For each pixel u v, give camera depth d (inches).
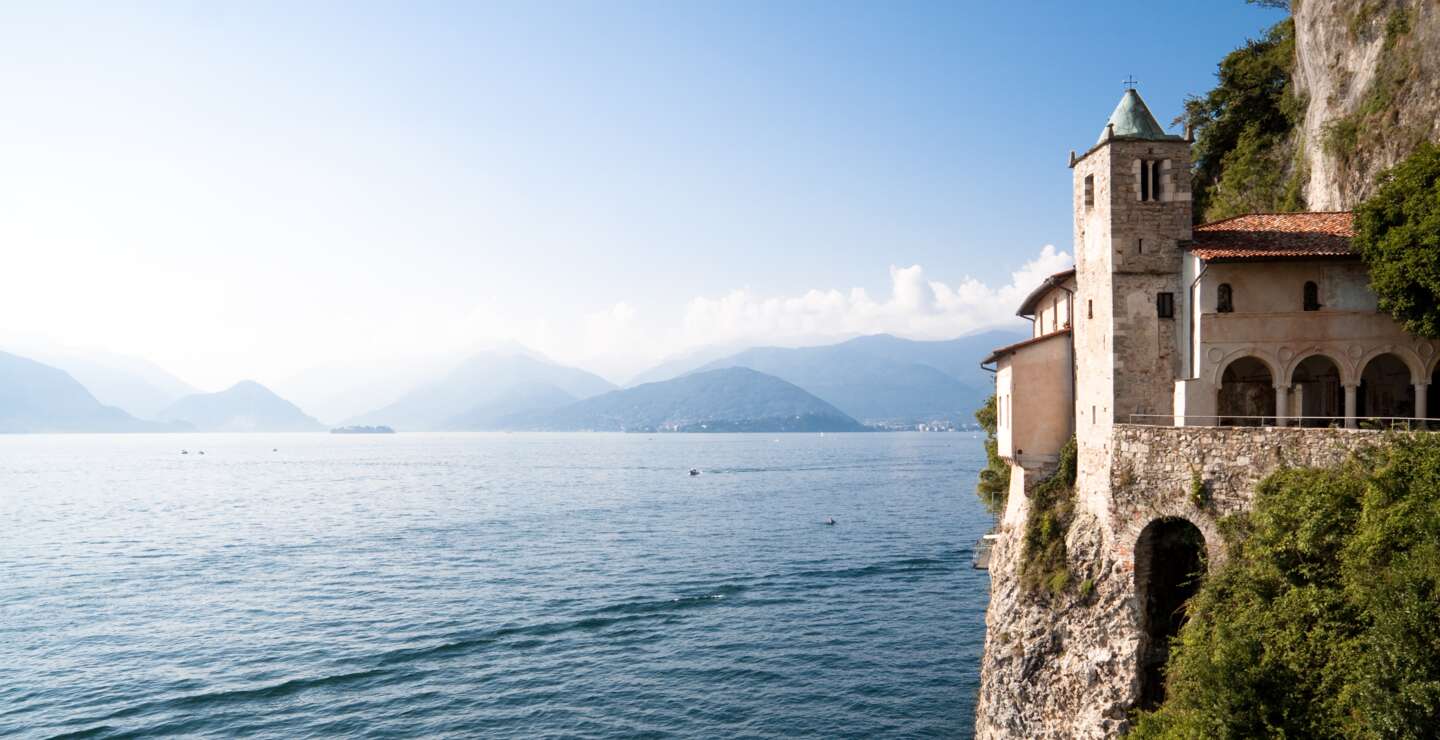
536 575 3203.7
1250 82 2303.2
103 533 4254.4
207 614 2615.7
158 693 1937.7
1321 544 949.8
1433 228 1082.7
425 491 6653.5
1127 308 1323.8
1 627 2455.7
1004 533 1656.0
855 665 2144.4
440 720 1797.5
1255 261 1243.8
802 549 3735.2
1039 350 1547.7
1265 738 883.4
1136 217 1333.7
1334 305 1249.4
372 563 3442.4
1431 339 1208.8
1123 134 1352.1
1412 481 909.8
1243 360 1380.4
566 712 1845.5
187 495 6294.3
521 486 7106.3
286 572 3255.4
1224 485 1118.4
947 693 1945.1
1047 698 1283.2
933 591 2915.8
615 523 4628.4
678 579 3129.9
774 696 1936.5
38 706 1854.1
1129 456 1235.9
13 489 6648.6
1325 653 898.7
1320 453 1035.9
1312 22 1934.1
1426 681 763.4
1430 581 794.8
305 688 1977.1
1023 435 1537.9
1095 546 1296.8
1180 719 973.8
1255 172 2215.8
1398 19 1633.9
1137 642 1177.4
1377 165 1626.5
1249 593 1007.6
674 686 2003.0
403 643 2327.8
